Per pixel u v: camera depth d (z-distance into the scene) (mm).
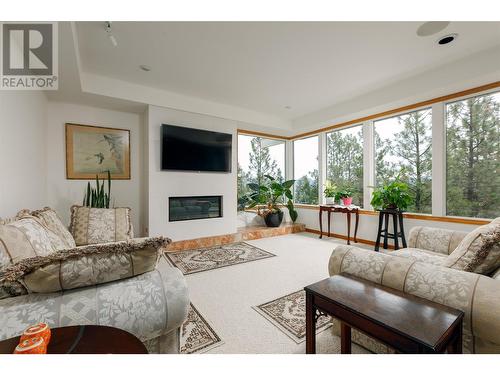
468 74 2566
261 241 4191
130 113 3754
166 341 1031
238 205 4945
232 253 3430
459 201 2979
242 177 5012
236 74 2990
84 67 2789
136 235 3758
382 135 3855
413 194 3465
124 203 3680
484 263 1070
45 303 814
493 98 2715
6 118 1767
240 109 4305
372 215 3887
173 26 2064
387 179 3787
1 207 1670
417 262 1128
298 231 5047
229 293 2162
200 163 3859
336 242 4113
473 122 2863
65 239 1742
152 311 914
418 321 820
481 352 896
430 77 2871
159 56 2562
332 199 4402
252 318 1751
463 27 2090
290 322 1697
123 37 2221
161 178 3549
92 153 3434
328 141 4820
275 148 5504
